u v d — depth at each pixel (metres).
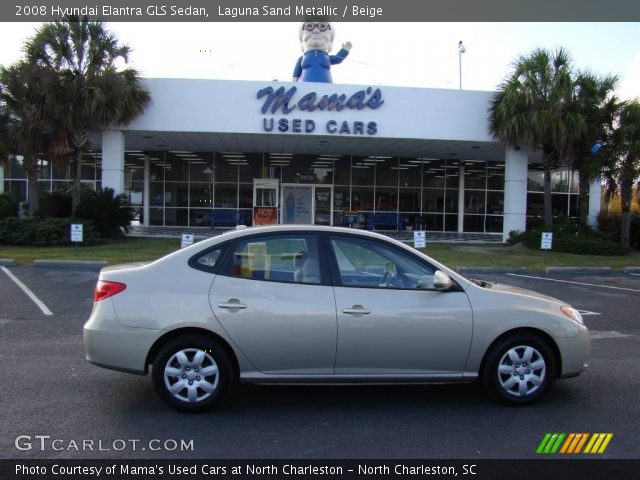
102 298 4.81
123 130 20.12
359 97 20.27
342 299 4.79
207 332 4.74
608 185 20.58
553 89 19.38
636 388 5.63
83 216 19.58
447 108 20.73
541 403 5.16
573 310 5.27
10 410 4.82
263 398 5.23
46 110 18.00
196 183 27.19
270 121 20.12
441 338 4.84
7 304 9.46
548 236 16.05
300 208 27.47
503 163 28.41
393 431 4.48
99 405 4.96
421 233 14.67
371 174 27.66
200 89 20.03
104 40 19.02
